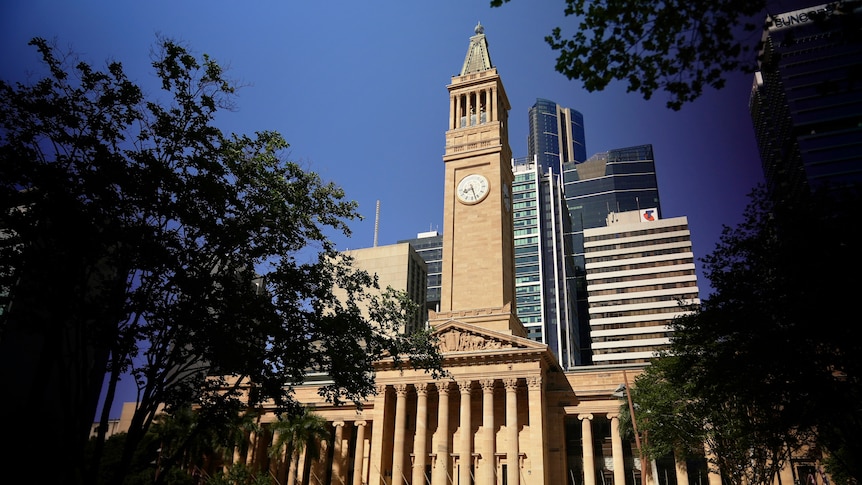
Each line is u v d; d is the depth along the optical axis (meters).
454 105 101.88
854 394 31.73
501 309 82.44
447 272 88.12
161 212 29.11
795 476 63.31
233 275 32.88
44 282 26.94
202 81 31.06
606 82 19.22
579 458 82.06
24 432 27.03
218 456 88.94
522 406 77.88
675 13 17.72
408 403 83.50
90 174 27.09
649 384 58.03
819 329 29.14
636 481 78.81
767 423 38.00
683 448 56.91
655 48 18.47
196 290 29.77
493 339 77.19
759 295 33.53
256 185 34.12
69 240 26.70
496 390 78.94
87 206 27.52
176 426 66.06
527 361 75.00
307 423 77.06
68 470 26.53
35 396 27.09
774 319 32.78
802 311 29.88
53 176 26.56
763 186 36.41
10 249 26.95
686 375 45.00
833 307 28.42
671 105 19.16
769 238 33.72
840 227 29.39
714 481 70.81
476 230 89.62
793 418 32.66
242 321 32.19
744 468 51.50
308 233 36.09
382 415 79.06
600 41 18.77
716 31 17.86
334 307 37.56
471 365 77.12
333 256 37.38
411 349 41.09
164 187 29.41
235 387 33.91
